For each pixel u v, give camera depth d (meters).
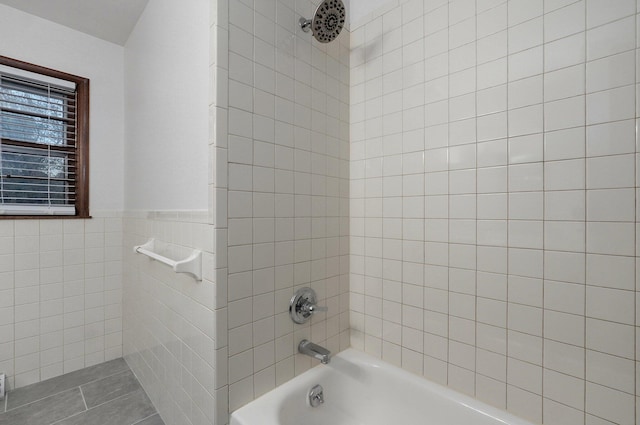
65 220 1.96
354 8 1.65
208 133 1.12
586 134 0.96
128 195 2.08
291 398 1.26
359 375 1.47
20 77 1.82
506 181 1.12
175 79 1.41
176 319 1.37
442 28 1.29
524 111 1.08
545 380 1.05
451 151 1.27
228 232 1.11
